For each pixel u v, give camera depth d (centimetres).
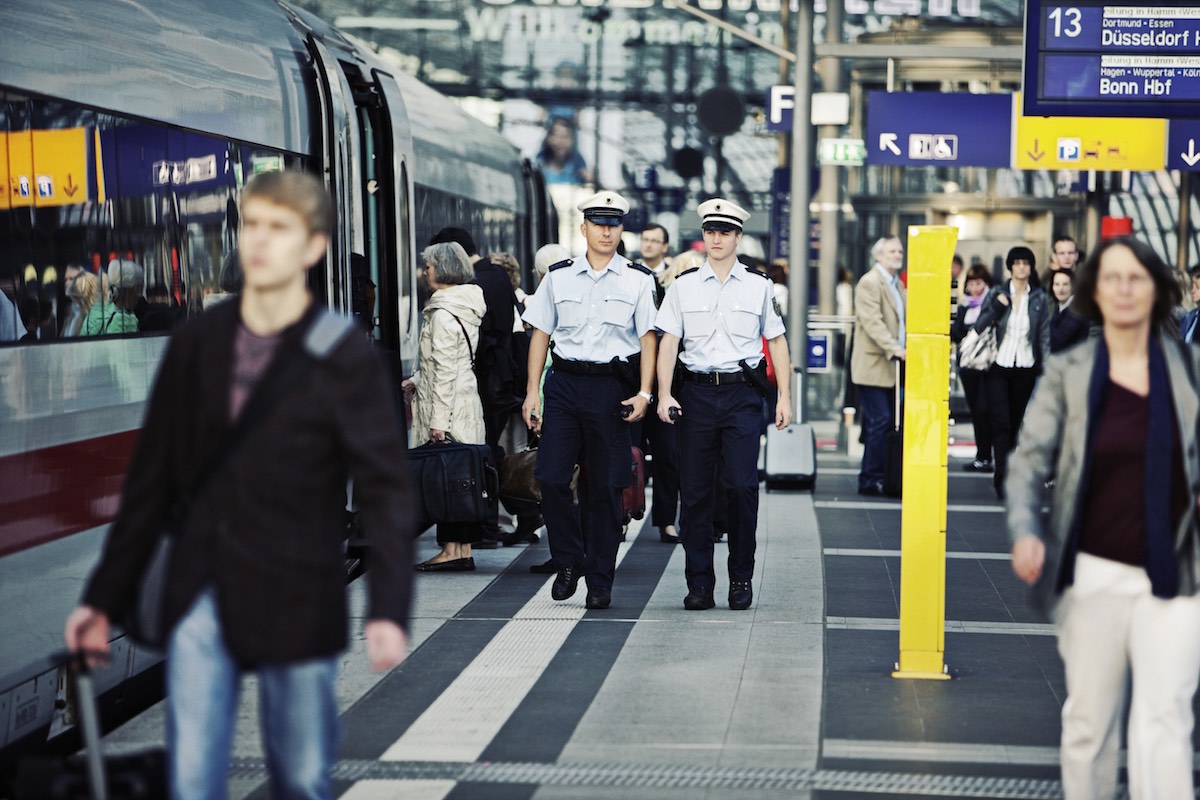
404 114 2870
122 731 1475
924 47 3912
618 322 1986
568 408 2000
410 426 2769
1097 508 1041
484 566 2378
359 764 1330
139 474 895
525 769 1316
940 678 1623
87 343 1462
